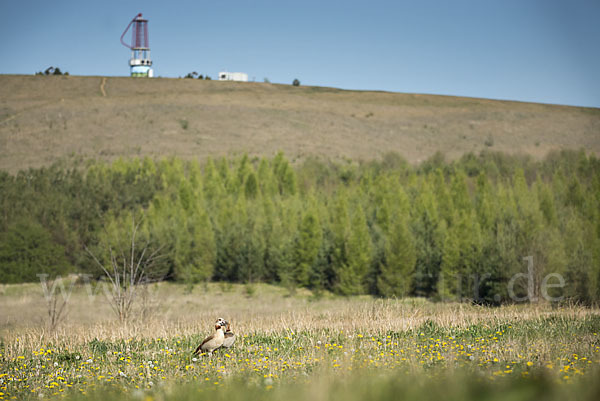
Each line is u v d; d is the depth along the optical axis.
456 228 61.91
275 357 13.43
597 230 64.81
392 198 87.44
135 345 16.95
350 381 8.51
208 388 9.38
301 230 70.25
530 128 191.88
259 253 70.19
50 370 13.43
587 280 51.97
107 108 183.00
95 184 90.88
